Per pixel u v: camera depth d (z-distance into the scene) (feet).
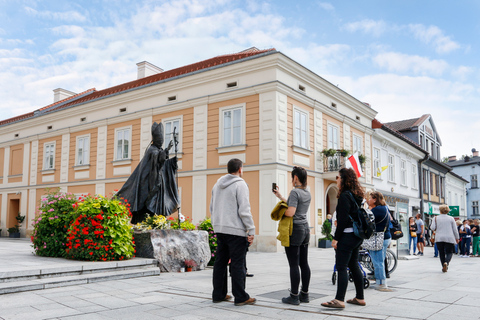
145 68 85.66
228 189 16.44
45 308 15.24
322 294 18.93
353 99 72.79
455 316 14.47
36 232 27.78
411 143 95.86
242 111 57.00
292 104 57.47
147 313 14.58
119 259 25.11
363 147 77.15
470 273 28.89
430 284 22.76
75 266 21.53
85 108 77.10
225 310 15.11
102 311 14.85
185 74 62.69
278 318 13.92
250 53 62.95
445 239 30.07
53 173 82.07
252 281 23.17
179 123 63.67
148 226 28.04
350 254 15.94
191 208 60.34
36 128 87.10
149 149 30.04
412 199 99.76
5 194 91.45
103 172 73.05
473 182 172.65
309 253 47.85
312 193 60.03
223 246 16.72
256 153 55.01
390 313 14.88
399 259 42.34
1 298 17.06
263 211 53.21
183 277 23.97
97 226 24.43
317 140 62.54
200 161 60.39
